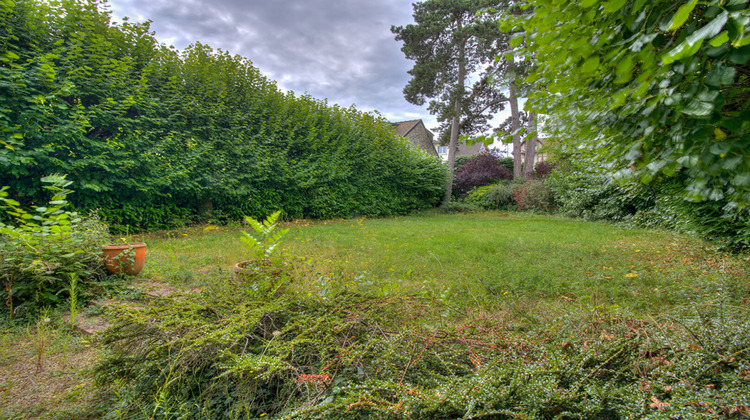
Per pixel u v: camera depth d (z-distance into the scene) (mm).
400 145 15250
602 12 1596
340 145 11977
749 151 1417
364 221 11758
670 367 1283
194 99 7969
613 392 1157
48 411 1716
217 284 2279
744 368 1230
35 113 5141
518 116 18219
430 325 1876
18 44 5562
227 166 8523
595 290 3125
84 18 6137
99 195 6258
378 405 1147
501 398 1124
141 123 6902
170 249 5371
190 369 1667
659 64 1408
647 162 1896
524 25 1911
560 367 1312
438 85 17125
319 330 1698
